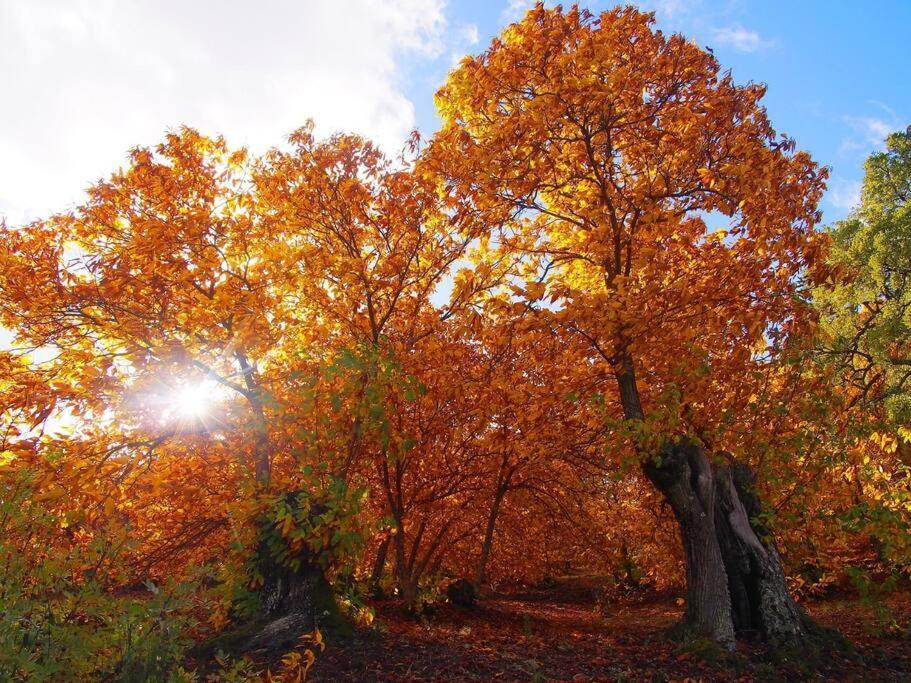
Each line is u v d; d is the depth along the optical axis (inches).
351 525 313.3
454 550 597.0
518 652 324.5
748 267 365.7
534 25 384.2
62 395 321.1
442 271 425.7
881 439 363.9
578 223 408.5
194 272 357.4
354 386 308.5
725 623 339.3
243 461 406.9
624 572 644.7
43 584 147.6
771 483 378.6
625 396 394.9
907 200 739.4
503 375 394.3
